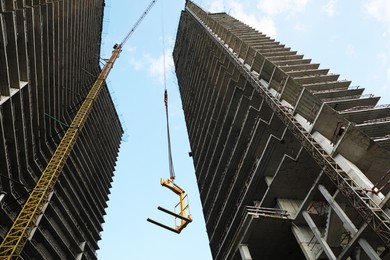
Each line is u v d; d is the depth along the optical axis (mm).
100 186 83500
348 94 36375
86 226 67812
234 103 55312
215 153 59344
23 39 43500
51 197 56562
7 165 44125
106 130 94562
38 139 55750
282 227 31188
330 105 33062
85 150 75625
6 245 40094
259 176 38938
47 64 54781
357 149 26328
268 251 33406
